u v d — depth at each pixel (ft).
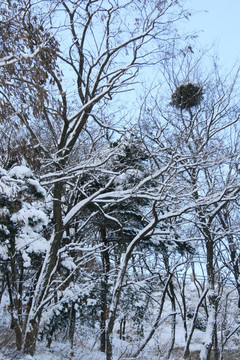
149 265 56.08
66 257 41.45
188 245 47.67
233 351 52.75
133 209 47.70
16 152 28.53
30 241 32.89
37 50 23.07
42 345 42.01
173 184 37.35
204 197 36.70
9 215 26.45
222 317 47.98
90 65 34.60
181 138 38.65
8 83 22.72
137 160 40.32
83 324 45.93
